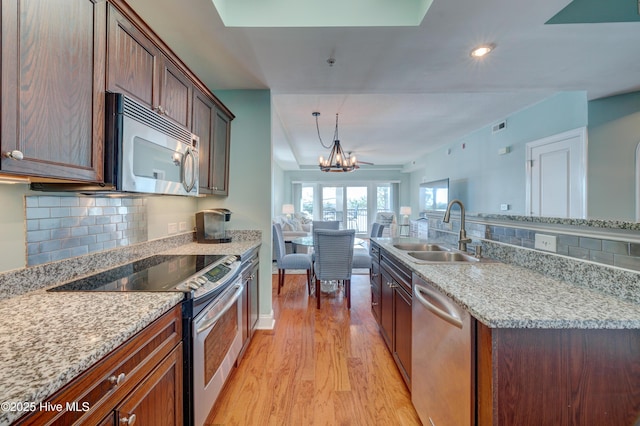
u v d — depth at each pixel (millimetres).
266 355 2279
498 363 928
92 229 1555
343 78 2494
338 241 3191
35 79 877
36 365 664
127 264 1731
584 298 1089
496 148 4598
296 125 4832
